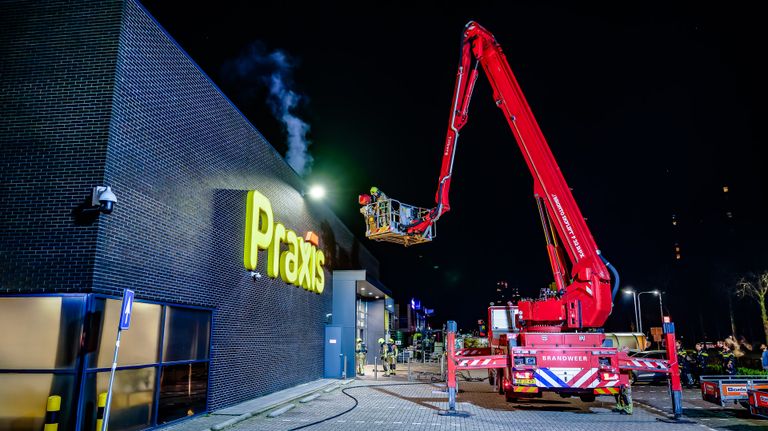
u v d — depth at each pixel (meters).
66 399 8.86
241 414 12.80
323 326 23.64
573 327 13.94
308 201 22.03
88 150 9.63
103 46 10.11
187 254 12.34
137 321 10.46
